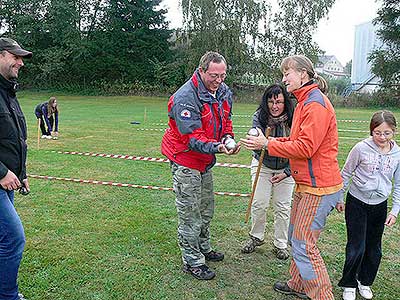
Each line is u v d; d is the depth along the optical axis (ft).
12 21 119.85
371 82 123.75
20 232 8.87
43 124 36.91
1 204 8.60
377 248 10.39
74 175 22.62
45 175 22.43
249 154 30.40
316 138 8.79
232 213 16.72
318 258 9.57
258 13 98.43
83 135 39.04
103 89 113.29
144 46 115.96
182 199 11.00
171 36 120.67
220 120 10.86
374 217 10.21
